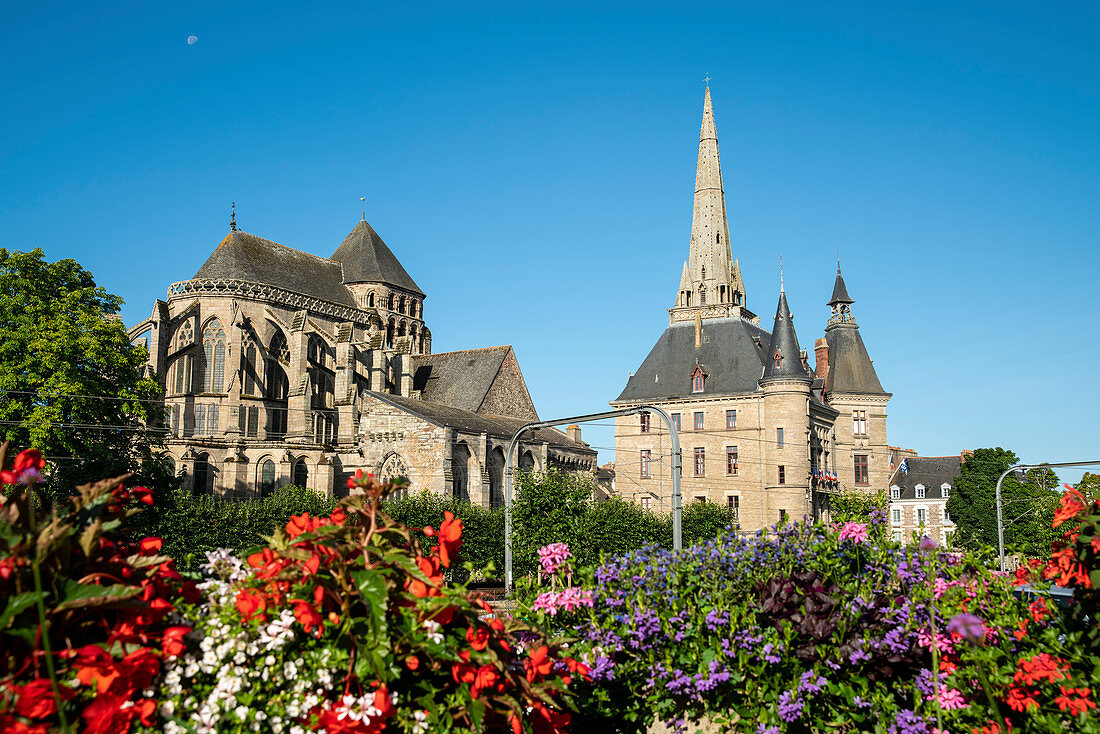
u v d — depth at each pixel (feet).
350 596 22.89
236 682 20.99
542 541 124.06
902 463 338.54
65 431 129.49
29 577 18.49
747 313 268.62
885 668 32.19
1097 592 29.50
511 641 27.30
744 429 233.14
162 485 133.90
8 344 131.03
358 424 214.90
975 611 33.99
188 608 22.80
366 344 229.25
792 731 33.58
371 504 24.79
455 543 26.02
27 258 139.64
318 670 22.17
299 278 248.73
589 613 35.94
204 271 225.35
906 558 37.42
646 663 33.99
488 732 25.59
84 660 18.24
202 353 214.07
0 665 17.97
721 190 351.87
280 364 225.56
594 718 33.27
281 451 198.39
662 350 254.06
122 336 143.02
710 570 36.52
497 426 205.05
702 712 34.73
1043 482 247.91
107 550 21.80
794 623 33.19
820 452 249.55
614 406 251.80
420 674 24.17
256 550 25.55
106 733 18.39
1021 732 30.04
